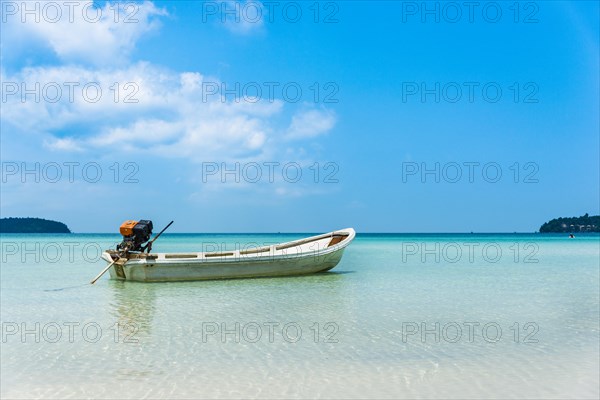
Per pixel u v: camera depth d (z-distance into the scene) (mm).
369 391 7879
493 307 15180
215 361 9422
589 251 49906
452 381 8359
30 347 10484
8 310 14750
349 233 24891
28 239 101812
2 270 27859
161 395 7703
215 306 15281
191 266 20750
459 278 23062
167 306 15297
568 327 12398
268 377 8516
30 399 7570
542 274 25281
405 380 8391
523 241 89500
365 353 9992
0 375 8656
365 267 29422
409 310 14602
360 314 14023
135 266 20516
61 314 14102
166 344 10688
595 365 9258
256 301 16219
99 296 17391
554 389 7988
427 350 10234
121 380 8375
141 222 21719
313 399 7547
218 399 7543
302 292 18156
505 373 8781
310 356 9766
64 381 8336
